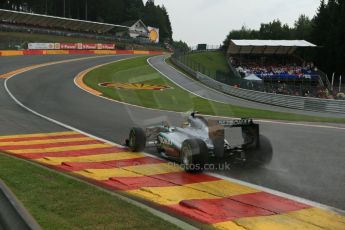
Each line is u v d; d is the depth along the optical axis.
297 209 6.09
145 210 5.64
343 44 66.69
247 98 37.72
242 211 5.92
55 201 5.93
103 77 40.19
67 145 11.41
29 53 59.84
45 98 23.91
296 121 18.75
